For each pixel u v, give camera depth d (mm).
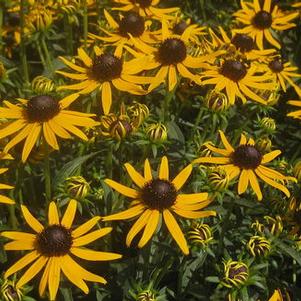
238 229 720
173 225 625
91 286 692
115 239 727
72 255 612
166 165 660
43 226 655
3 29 910
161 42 756
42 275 608
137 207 631
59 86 733
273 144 871
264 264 635
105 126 680
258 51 838
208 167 662
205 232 636
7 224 708
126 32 793
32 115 652
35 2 840
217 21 956
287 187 724
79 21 929
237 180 685
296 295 702
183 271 680
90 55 837
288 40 963
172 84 722
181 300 686
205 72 752
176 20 853
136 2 843
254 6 887
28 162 707
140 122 677
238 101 806
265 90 764
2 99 780
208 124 734
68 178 652
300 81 901
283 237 672
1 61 802
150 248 668
